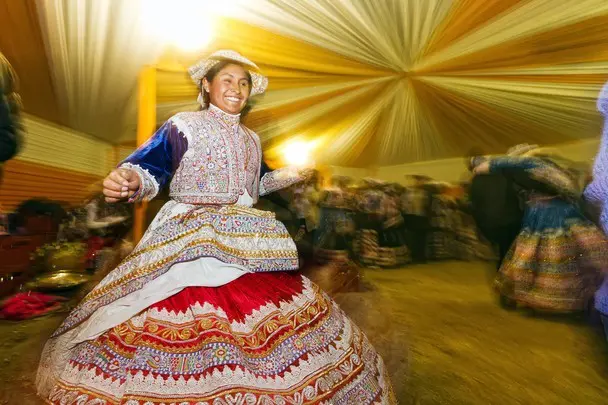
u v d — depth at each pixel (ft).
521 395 8.26
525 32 17.81
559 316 13.98
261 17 15.67
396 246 25.57
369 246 25.00
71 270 14.87
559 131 27.61
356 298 15.33
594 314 13.43
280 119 25.71
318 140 30.83
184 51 16.05
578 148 28.35
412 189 29.22
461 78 22.94
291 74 20.99
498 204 17.43
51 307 12.69
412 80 23.35
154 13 13.87
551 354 10.52
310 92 23.39
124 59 16.14
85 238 16.31
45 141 22.72
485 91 24.23
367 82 23.22
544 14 16.49
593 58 18.95
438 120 29.89
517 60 20.22
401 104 27.14
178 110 21.95
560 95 23.03
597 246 13.74
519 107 25.62
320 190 20.42
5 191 20.13
